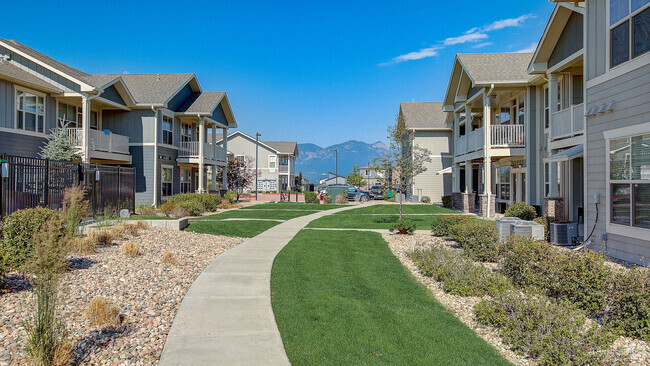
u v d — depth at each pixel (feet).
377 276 24.90
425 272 25.41
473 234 32.17
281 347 14.37
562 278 19.97
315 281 23.24
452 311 19.26
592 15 32.01
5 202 29.68
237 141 180.75
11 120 51.60
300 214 65.98
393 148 49.70
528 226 30.91
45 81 57.57
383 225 50.75
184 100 83.30
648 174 26.07
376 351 14.30
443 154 100.89
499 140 56.90
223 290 21.08
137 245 27.32
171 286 21.26
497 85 54.39
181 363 12.91
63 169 36.91
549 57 44.73
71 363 12.33
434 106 110.42
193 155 80.38
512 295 18.60
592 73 31.91
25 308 15.99
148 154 71.36
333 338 15.25
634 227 27.04
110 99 65.57
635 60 27.02
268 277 23.85
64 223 26.08
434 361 13.66
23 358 12.19
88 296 18.19
